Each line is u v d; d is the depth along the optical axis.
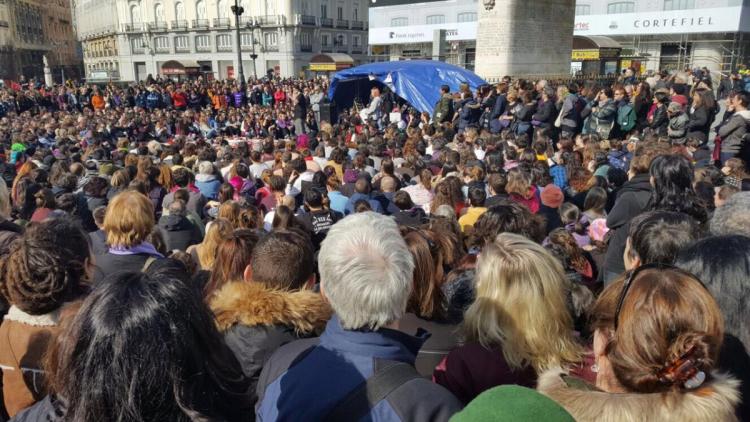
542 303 2.09
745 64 33.34
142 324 1.34
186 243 5.27
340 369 1.72
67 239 2.30
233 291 2.42
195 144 11.73
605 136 11.23
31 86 31.03
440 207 4.99
